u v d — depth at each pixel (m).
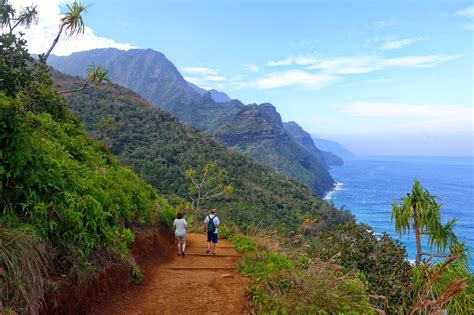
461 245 9.24
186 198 49.12
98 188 6.50
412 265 9.84
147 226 9.40
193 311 5.48
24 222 4.31
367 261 9.75
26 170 4.76
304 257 9.98
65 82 85.94
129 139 68.31
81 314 4.49
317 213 74.81
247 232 15.04
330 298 5.53
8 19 9.61
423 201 9.71
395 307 7.59
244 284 6.98
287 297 5.54
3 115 4.40
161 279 7.04
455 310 7.05
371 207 169.62
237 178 71.69
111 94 88.44
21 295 3.41
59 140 8.20
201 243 12.95
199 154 72.31
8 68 8.34
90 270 4.86
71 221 4.85
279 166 188.38
